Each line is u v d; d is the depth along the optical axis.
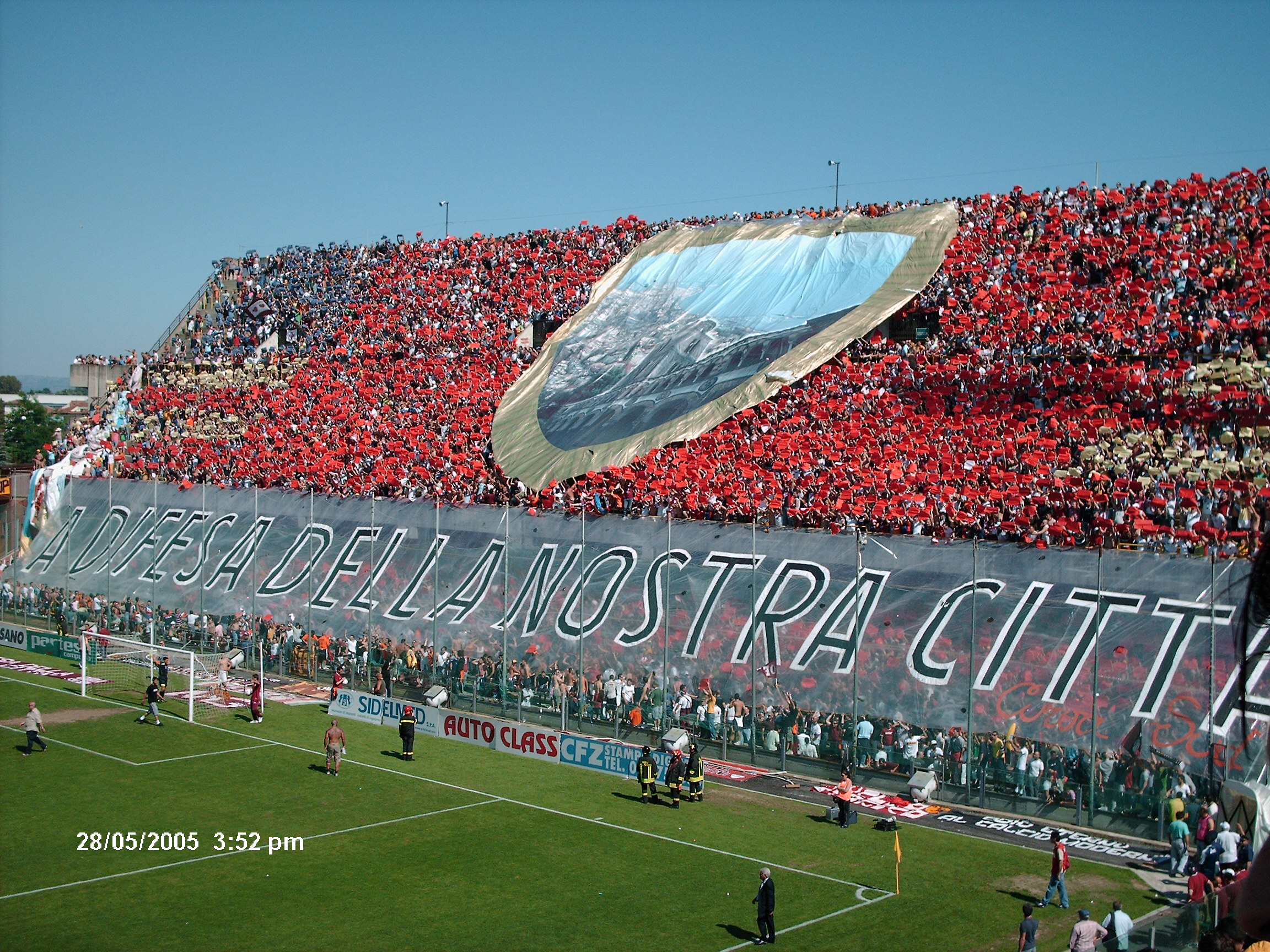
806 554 43.66
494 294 74.31
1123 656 35.94
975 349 51.22
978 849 33.81
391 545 56.59
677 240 70.88
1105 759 35.62
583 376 63.41
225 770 41.69
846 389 52.72
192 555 65.06
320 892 30.05
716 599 45.28
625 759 41.88
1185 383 43.72
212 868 31.73
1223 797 31.69
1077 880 31.03
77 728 47.69
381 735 47.53
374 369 73.31
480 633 51.72
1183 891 30.11
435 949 26.50
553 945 26.73
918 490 45.81
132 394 83.94
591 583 48.69
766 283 63.25
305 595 59.16
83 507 72.56
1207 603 34.66
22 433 141.62
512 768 42.88
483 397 65.75
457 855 33.09
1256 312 44.72
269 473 68.00
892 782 40.06
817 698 42.16
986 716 38.31
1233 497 38.84
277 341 83.06
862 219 64.06
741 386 55.28
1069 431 44.81
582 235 75.44
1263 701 32.53
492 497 57.19
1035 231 55.31
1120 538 40.09
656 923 28.05
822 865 32.38
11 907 28.67
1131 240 51.09
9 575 75.44
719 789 40.31
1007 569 39.12
